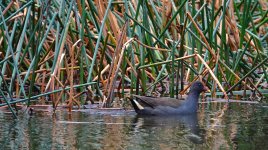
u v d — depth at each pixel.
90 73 15.66
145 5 16.97
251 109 15.35
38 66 16.56
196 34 17.83
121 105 15.64
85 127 13.20
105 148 11.47
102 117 14.30
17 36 16.78
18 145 11.65
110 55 17.31
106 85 15.68
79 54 16.44
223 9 17.00
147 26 17.08
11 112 14.62
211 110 15.35
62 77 16.80
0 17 16.61
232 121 13.98
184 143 11.91
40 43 15.00
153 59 17.12
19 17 17.16
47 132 12.69
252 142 11.98
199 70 17.30
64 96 16.19
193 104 15.07
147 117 14.56
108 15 17.00
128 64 17.28
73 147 11.52
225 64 17.19
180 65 17.25
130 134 12.62
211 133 12.78
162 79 16.80
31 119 13.90
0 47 17.03
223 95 17.06
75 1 16.62
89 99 15.69
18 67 15.68
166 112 14.87
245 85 17.00
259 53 17.39
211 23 17.08
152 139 12.20
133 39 16.25
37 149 11.38
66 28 15.52
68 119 13.95
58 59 15.40
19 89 16.27
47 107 15.20
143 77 16.64
